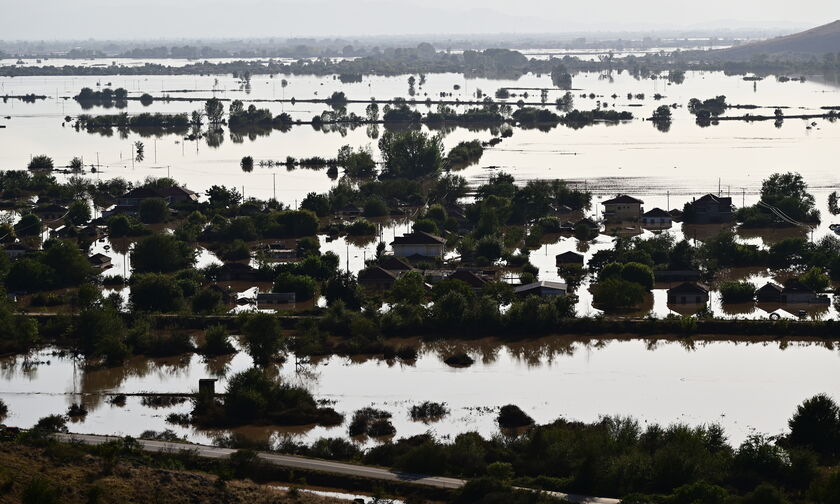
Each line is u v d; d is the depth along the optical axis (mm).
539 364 116062
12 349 120875
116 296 139125
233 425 98500
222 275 152375
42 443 85875
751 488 82125
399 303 132750
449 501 80500
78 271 150625
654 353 119438
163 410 103312
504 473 84625
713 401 103312
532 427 96312
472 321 126625
